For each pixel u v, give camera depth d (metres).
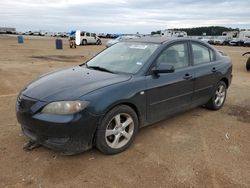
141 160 3.89
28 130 3.91
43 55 19.70
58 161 3.80
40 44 36.09
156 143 4.44
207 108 6.24
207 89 5.71
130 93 4.05
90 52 24.14
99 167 3.69
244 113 6.11
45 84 4.09
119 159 3.91
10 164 3.70
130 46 5.16
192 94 5.30
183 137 4.70
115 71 4.58
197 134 4.86
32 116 3.67
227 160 3.96
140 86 4.22
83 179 3.42
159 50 4.75
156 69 4.43
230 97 7.57
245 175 3.60
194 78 5.25
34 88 4.03
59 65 13.67
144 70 4.43
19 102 3.95
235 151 4.25
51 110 3.59
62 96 3.67
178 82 4.88
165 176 3.52
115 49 5.32
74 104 3.58
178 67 5.05
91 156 3.96
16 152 4.02
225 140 4.64
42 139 3.70
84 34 39.16
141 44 5.09
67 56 19.48
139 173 3.57
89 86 3.89
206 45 5.92
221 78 6.07
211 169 3.71
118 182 3.38
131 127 4.21
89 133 3.68
